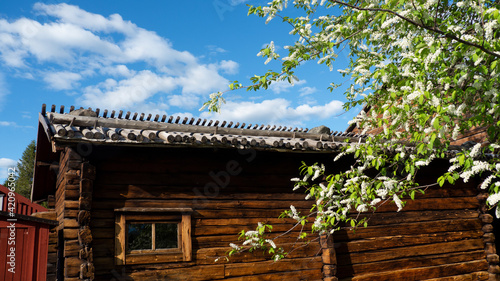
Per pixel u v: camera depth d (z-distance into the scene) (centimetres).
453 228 688
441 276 654
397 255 627
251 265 532
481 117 334
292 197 580
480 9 299
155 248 495
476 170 323
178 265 497
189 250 502
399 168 614
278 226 560
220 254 521
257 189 562
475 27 301
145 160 511
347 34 408
